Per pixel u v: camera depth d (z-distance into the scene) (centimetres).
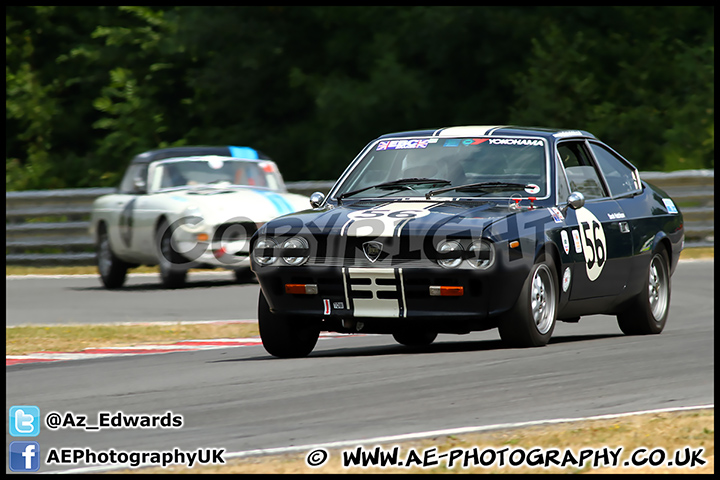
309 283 2530
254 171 5025
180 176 4928
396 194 2741
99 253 5088
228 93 9412
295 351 2711
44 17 10450
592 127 8650
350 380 2312
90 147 10400
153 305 4234
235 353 2870
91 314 3988
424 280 2448
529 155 2781
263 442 1756
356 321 2522
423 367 2444
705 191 6259
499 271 2442
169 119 9988
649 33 9344
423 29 8812
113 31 10000
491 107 8900
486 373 2331
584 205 2833
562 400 2034
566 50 8738
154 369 2603
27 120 10175
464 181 2741
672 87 9175
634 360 2489
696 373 2311
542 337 2612
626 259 2931
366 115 8694
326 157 8744
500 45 8888
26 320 3841
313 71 9381
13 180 9775
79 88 10456
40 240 6366
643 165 8700
